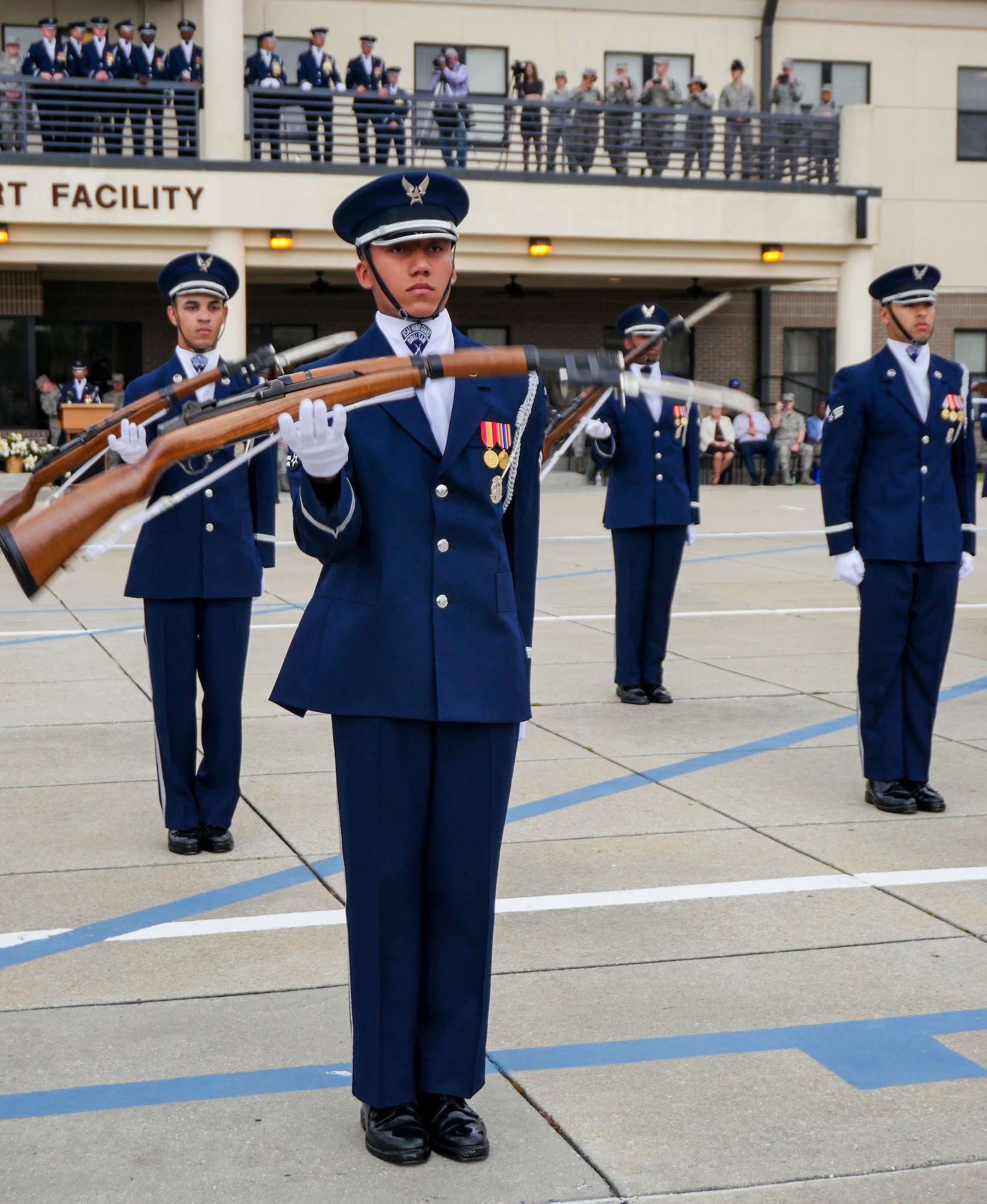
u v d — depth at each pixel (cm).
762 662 888
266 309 2506
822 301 2672
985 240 2709
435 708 302
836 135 2338
